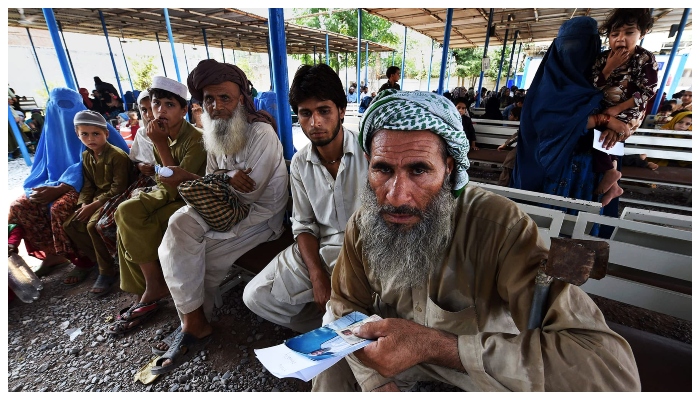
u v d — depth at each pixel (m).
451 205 1.00
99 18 7.64
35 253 2.96
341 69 23.14
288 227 2.55
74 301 2.61
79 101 3.11
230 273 2.56
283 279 1.83
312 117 1.65
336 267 1.33
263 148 2.09
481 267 1.02
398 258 0.99
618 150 2.07
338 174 1.76
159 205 2.19
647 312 2.04
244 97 2.14
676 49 5.11
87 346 2.15
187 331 2.06
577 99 1.91
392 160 0.93
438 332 0.93
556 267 0.76
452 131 0.92
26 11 6.79
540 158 2.10
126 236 2.10
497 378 0.82
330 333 1.04
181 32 10.15
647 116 5.32
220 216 1.88
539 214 1.68
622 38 1.77
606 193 2.13
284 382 1.83
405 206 0.94
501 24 7.97
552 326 0.82
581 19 1.89
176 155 2.52
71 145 3.08
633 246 1.48
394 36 24.22
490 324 1.12
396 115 0.90
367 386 1.10
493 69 24.11
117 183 2.74
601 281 1.55
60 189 2.75
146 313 2.30
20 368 1.99
